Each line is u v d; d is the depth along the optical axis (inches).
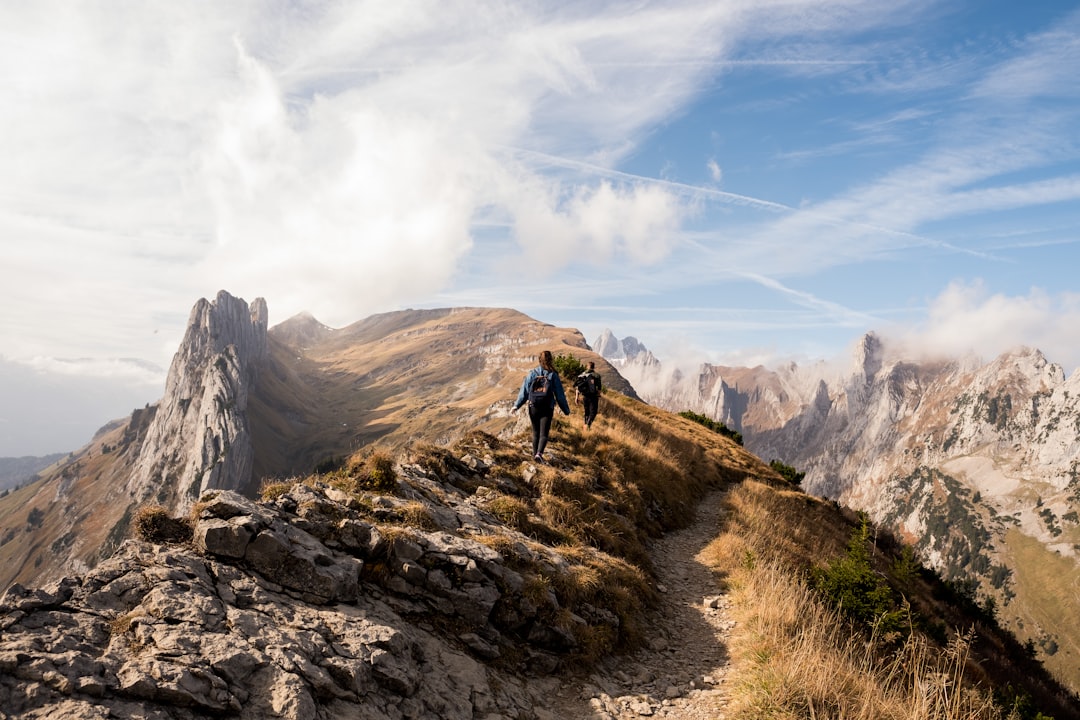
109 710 160.6
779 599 414.6
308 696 191.8
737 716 282.2
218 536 255.0
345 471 399.2
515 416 799.1
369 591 288.7
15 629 177.6
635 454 765.9
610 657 338.3
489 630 304.3
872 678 314.5
